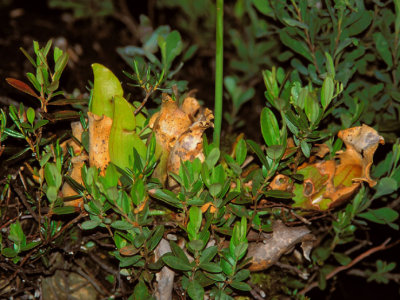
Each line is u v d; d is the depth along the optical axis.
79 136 0.64
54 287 0.72
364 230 0.79
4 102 0.77
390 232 0.83
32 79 0.60
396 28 0.70
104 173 0.61
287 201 0.66
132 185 0.59
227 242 0.66
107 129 0.60
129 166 0.60
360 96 0.75
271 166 0.60
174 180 0.62
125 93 0.77
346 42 0.68
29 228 0.71
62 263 0.72
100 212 0.59
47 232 0.63
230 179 0.59
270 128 0.62
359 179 0.63
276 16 0.73
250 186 0.64
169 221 0.64
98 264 0.74
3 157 0.70
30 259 0.66
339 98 0.71
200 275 0.61
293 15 0.71
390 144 0.81
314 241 0.76
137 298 0.61
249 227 0.63
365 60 0.75
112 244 0.69
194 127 0.60
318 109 0.59
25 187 0.64
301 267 0.75
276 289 0.74
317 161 0.66
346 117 0.67
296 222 0.66
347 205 0.69
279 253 0.66
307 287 0.74
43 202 0.67
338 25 0.68
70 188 0.62
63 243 0.69
